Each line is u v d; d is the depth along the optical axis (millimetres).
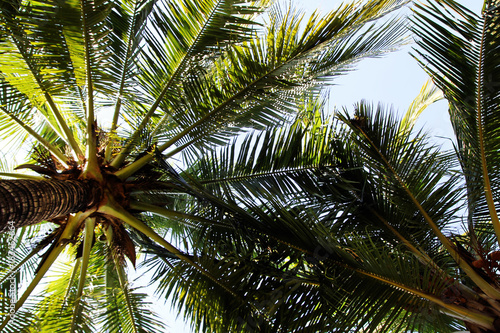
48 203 3584
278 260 4254
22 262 4527
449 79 3879
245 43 4645
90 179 4441
